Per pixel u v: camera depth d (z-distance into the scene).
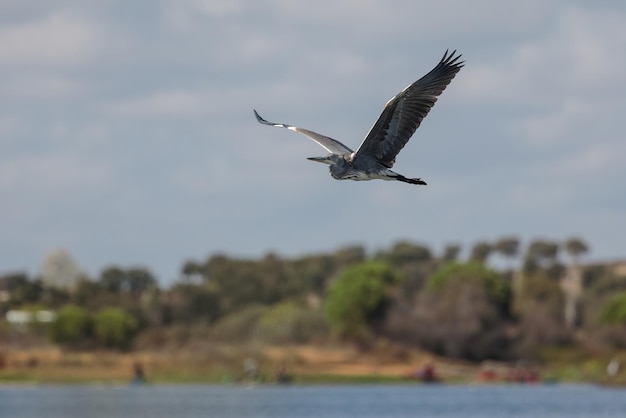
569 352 120.75
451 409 71.00
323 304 129.50
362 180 25.25
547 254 181.38
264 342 120.25
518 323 124.25
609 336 121.88
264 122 26.42
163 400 78.69
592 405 74.62
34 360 107.50
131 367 108.31
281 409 70.38
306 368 109.81
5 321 131.88
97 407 72.19
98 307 145.75
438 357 119.25
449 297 121.75
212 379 105.19
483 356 119.88
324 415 66.38
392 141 25.06
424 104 24.70
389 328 119.25
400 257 180.38
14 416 65.25
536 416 65.81
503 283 125.50
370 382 104.12
